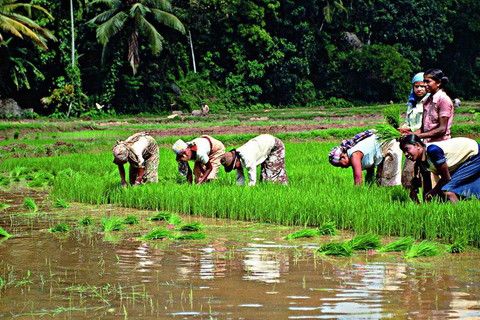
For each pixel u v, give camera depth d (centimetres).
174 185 1254
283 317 513
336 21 7150
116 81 5288
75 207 1209
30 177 1767
